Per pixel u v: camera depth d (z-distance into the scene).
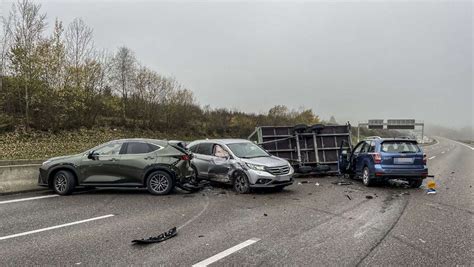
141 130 36.34
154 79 38.53
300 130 16.25
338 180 14.62
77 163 10.59
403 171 12.02
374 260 5.07
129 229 6.73
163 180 10.70
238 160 11.28
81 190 11.55
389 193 11.21
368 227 6.91
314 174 15.88
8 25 25.61
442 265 4.89
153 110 38.22
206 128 45.25
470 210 8.56
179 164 10.83
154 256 5.20
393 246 5.71
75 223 7.17
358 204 9.32
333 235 6.34
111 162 10.64
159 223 7.20
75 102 28.89
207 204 9.26
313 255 5.27
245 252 5.39
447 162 25.34
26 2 25.61
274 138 16.11
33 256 5.19
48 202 9.45
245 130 48.75
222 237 6.20
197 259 5.08
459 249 5.57
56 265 4.84
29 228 6.78
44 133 27.19
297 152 16.09
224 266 4.82
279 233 6.46
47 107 27.66
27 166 11.38
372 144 12.96
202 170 12.35
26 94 26.11
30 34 26.00
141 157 10.75
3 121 25.38
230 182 11.45
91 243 5.82
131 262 4.95
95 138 29.62
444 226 7.01
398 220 7.50
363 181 13.14
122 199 9.94
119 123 35.03
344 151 15.53
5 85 26.33
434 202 9.63
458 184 13.35
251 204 9.28
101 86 32.47
